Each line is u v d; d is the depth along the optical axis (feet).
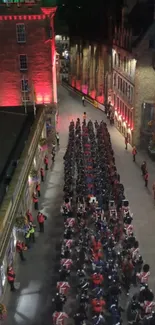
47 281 92.94
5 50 162.09
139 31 167.02
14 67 165.07
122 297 86.84
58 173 147.64
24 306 85.71
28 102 170.50
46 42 161.48
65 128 192.95
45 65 165.48
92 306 80.69
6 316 82.89
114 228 101.14
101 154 140.67
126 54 173.88
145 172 137.80
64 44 321.32
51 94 170.50
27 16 156.46
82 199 113.29
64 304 83.30
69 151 145.79
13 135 130.62
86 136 159.53
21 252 98.58
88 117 210.18
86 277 90.02
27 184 112.98
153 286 90.27
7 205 84.74
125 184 138.62
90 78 240.53
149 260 99.09
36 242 106.93
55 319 76.07
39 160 139.64
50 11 156.35
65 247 95.35
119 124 190.29
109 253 90.58
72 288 89.35
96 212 105.29
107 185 118.52
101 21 237.86
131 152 166.40
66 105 230.27
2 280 85.81
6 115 153.58
